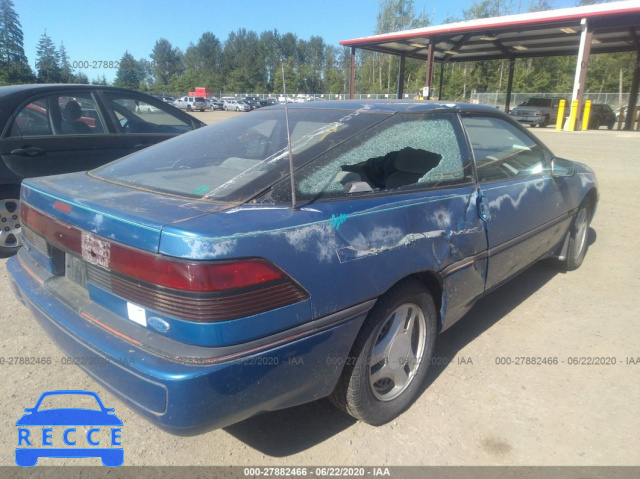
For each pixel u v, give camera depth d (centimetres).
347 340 216
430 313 266
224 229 180
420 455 234
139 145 552
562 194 397
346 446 239
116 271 196
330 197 222
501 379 294
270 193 212
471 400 274
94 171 287
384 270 225
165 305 180
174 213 195
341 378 230
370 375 238
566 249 448
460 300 288
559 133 1989
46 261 251
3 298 390
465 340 340
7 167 462
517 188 333
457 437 246
